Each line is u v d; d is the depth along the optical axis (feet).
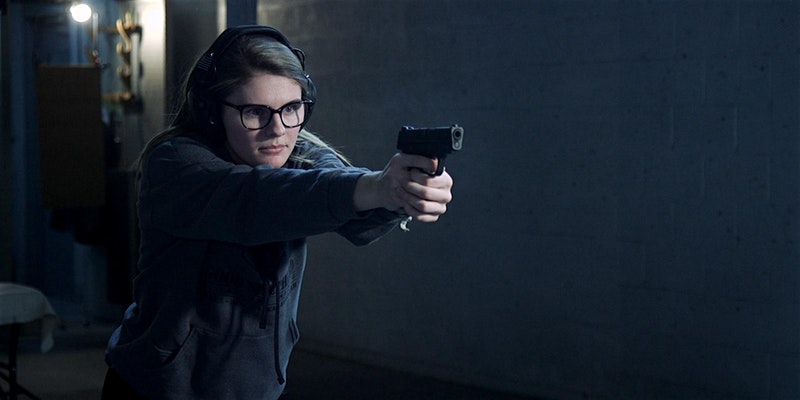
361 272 16.87
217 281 4.68
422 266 15.76
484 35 14.65
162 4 19.90
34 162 24.99
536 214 14.03
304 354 17.60
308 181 4.16
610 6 13.00
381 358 16.53
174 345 4.68
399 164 3.82
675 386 12.51
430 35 15.51
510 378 14.48
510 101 14.32
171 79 19.92
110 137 21.49
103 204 20.81
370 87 16.66
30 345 18.71
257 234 4.25
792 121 11.31
